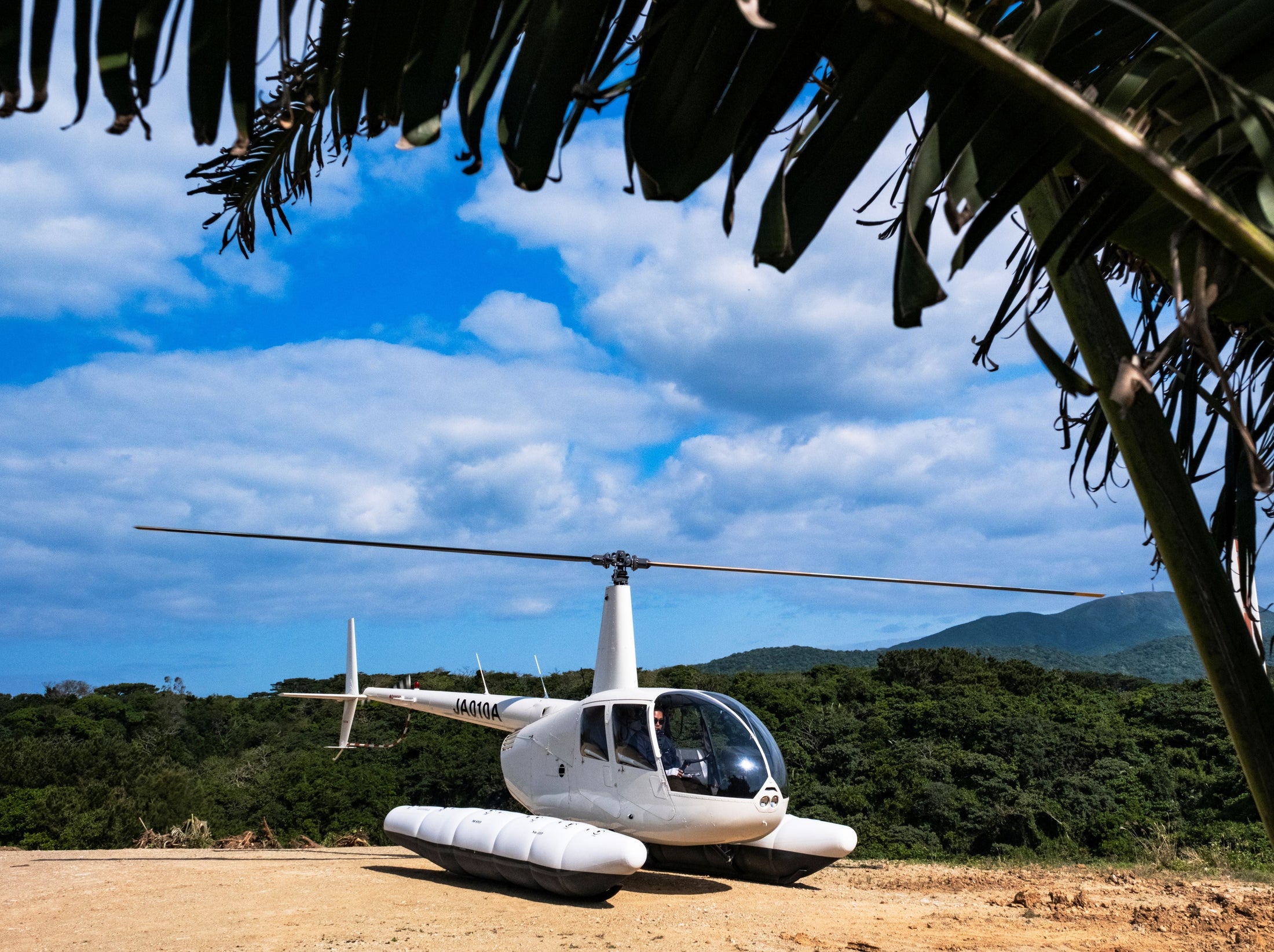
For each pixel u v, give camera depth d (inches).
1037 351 67.9
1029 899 316.2
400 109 69.7
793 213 67.7
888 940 251.8
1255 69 63.2
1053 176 96.1
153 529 320.8
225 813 1145.4
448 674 1565.0
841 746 1037.8
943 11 61.4
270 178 137.1
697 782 317.7
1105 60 70.4
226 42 66.0
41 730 1606.8
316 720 1608.0
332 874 369.1
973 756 973.2
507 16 67.3
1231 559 101.3
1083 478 116.5
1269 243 59.0
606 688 366.6
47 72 62.7
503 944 245.8
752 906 308.5
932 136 65.9
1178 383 109.8
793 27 64.4
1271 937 239.9
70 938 257.0
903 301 64.7
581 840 309.0
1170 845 526.6
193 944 246.1
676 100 65.8
